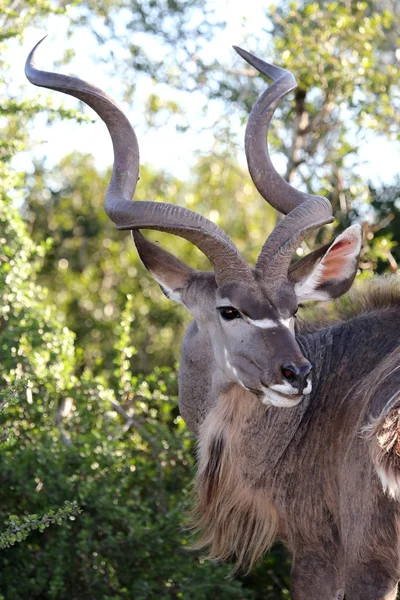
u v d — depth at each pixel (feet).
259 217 75.05
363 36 55.88
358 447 31.60
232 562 40.81
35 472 39.96
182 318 67.00
